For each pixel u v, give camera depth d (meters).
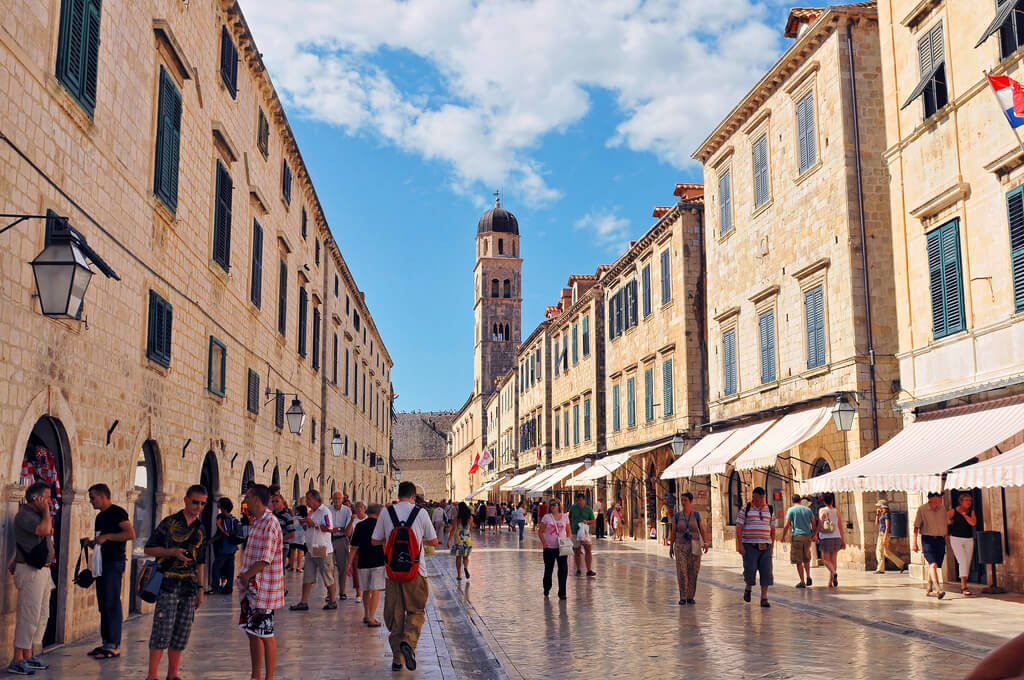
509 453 74.38
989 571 17.48
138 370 14.02
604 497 45.91
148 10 14.35
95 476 12.27
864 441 22.42
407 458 128.75
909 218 20.56
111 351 12.83
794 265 26.31
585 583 20.77
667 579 21.59
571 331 53.03
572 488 51.41
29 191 10.08
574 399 51.66
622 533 42.88
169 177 15.37
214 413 18.92
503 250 104.75
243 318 21.69
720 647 11.47
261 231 23.67
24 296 9.98
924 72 19.98
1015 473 13.59
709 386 32.69
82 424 11.76
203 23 17.94
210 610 15.37
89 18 11.76
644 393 39.75
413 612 10.05
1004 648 1.41
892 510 22.44
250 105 22.64
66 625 11.43
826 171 24.48
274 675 9.48
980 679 1.40
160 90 14.93
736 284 30.53
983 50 17.78
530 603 17.03
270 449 25.28
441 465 128.88
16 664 9.38
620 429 43.28
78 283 9.30
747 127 29.61
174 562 8.87
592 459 45.31
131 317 13.67
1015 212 16.72
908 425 20.34
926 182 19.86
